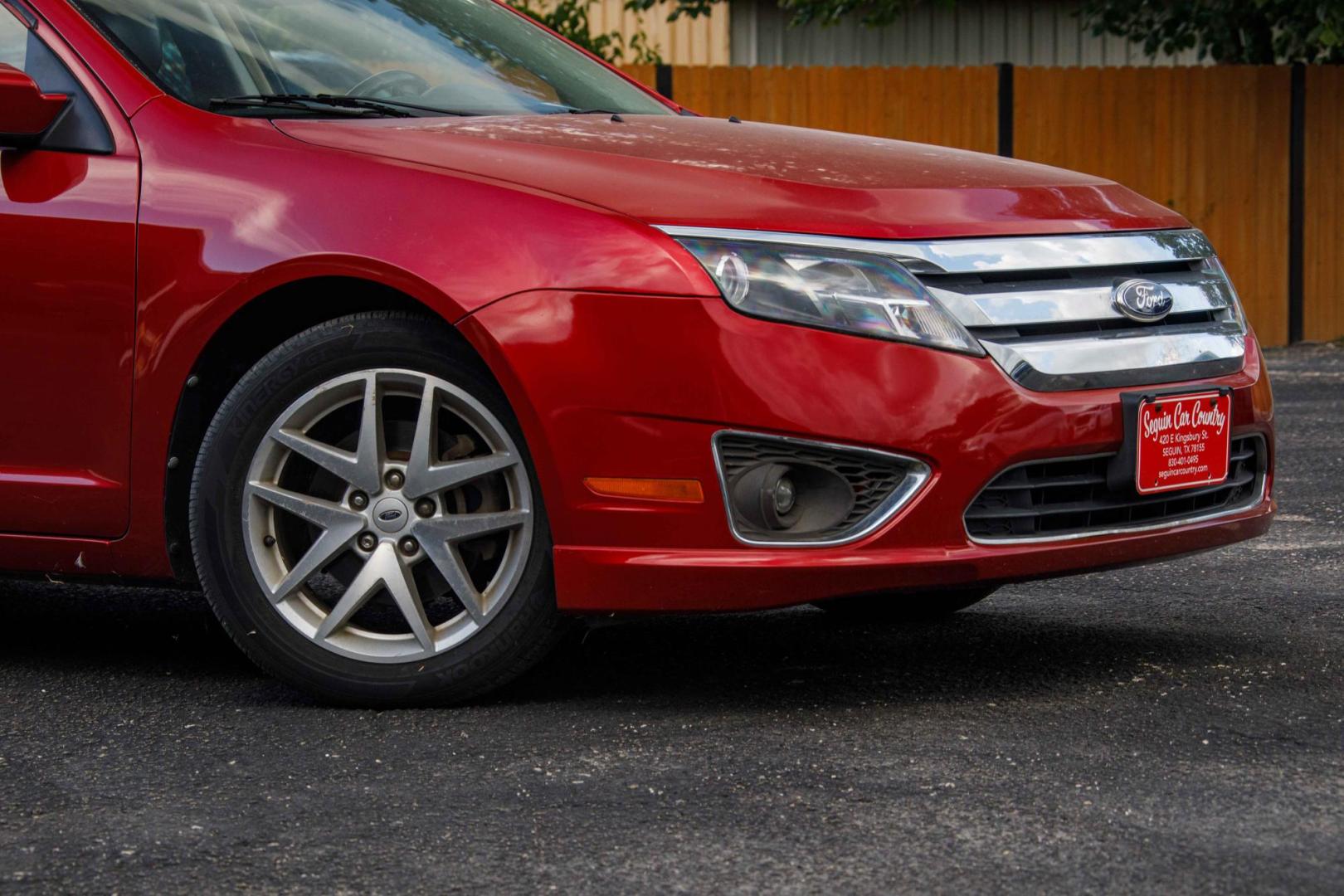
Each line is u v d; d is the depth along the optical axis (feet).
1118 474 11.68
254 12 14.06
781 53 55.11
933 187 11.93
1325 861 8.64
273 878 8.72
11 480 12.80
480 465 11.62
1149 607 15.14
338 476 12.01
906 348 11.14
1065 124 42.55
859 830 9.20
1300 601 15.25
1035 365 11.43
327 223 11.73
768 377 10.94
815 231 11.25
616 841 9.11
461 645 11.76
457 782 10.23
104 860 9.00
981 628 14.42
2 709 12.25
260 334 12.43
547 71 15.62
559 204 11.39
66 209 12.50
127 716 11.99
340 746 11.07
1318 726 11.09
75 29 13.12
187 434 12.37
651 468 11.08
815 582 11.09
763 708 11.80
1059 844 8.93
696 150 12.36
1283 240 43.65
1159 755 10.46
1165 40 49.47
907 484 11.16
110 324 12.36
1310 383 34.83
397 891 8.50
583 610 11.32
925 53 55.36
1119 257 12.10
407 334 11.64
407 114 13.38
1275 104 43.32
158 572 12.64
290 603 12.09
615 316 11.07
